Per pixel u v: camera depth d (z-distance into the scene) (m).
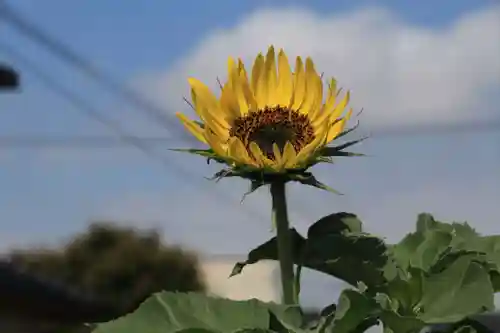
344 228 1.32
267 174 1.28
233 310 1.27
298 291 1.30
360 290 1.25
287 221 1.29
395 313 1.24
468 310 1.28
